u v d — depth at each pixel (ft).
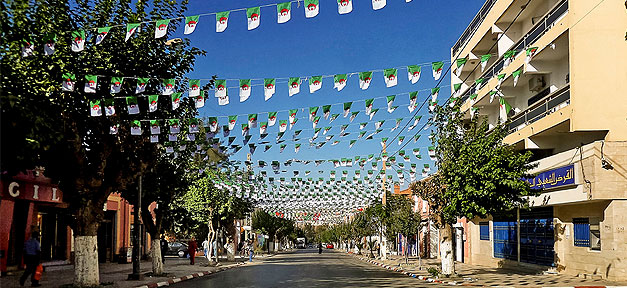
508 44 88.89
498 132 69.05
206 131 64.85
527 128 77.77
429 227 161.48
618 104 64.49
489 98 92.27
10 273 75.00
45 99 48.96
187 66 60.23
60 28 49.44
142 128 60.54
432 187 75.10
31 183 78.07
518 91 89.66
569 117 65.46
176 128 59.57
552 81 77.41
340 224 322.55
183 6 56.24
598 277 65.16
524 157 67.67
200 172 85.25
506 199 67.77
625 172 62.54
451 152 70.90
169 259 151.33
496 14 87.81
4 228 71.56
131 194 74.95
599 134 67.31
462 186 68.39
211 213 111.04
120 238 117.29
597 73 64.85
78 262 57.26
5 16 38.50
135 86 56.54
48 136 42.80
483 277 74.49
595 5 65.31
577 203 69.62
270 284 66.44
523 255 88.74
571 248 72.90
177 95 55.01
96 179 57.62
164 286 66.80
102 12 53.47
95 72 53.01
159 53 57.93
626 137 64.13
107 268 96.07
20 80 44.11
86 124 57.06
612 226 62.08
